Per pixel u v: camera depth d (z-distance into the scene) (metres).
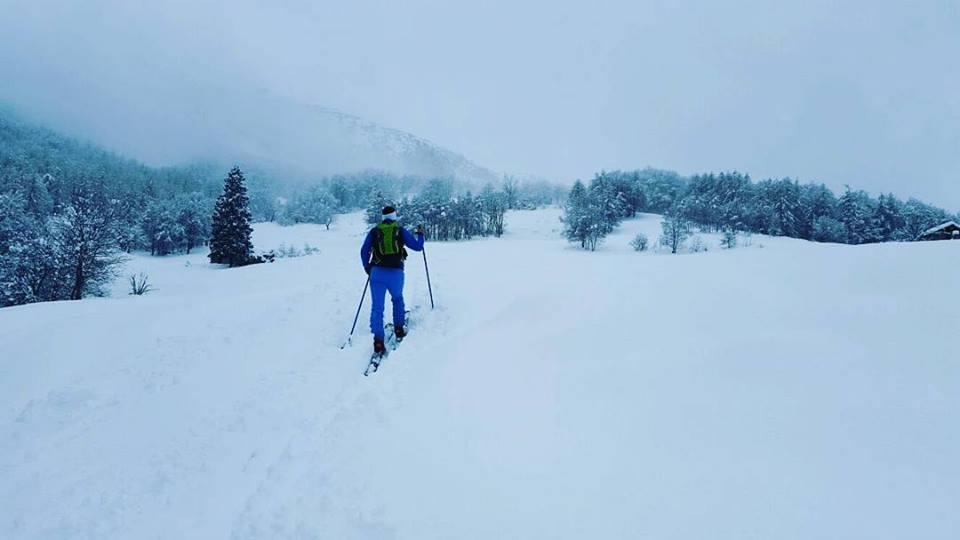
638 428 2.85
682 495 2.28
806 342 3.38
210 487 3.38
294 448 3.63
